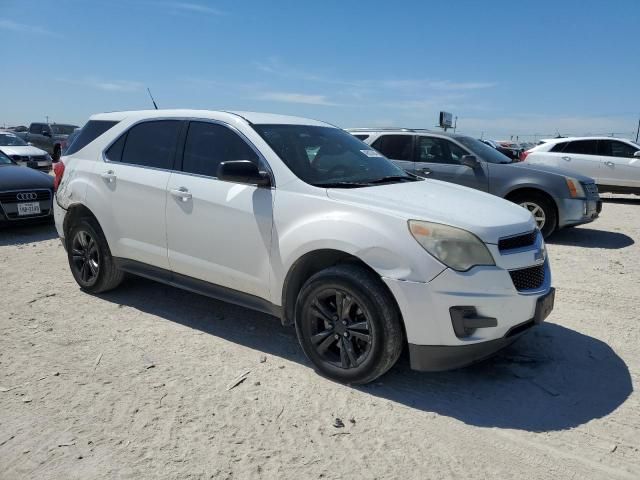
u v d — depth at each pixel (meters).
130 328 4.51
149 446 2.87
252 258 3.91
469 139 9.15
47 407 3.23
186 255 4.33
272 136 4.16
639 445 2.98
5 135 19.42
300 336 3.74
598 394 3.54
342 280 3.43
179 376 3.66
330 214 3.55
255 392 3.47
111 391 3.44
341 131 4.98
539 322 3.52
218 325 4.62
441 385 3.62
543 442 3.00
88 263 5.25
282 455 2.82
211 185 4.17
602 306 5.28
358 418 3.20
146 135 4.82
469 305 3.19
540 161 14.38
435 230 3.24
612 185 13.54
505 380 3.71
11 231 8.83
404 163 9.07
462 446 2.95
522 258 3.41
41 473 2.64
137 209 4.62
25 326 4.50
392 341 3.33
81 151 5.29
